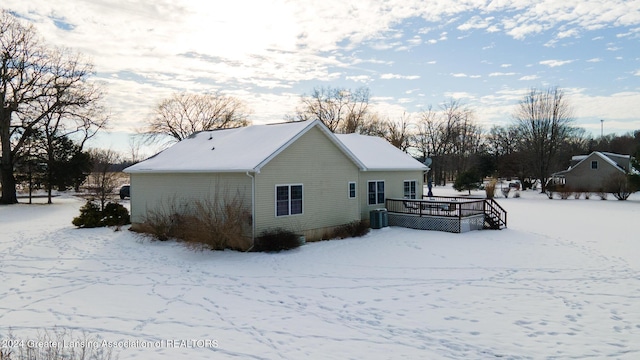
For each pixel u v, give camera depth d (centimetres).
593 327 856
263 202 1673
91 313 932
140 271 1316
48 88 3625
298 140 1833
